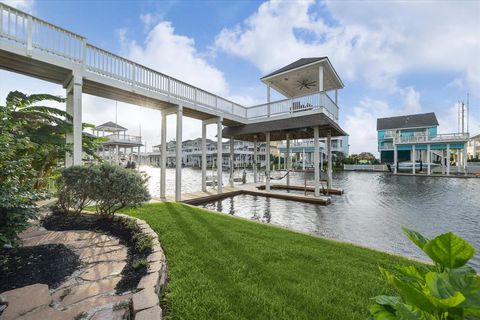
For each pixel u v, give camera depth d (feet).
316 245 12.39
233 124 41.70
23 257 9.76
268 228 15.48
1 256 9.74
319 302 7.04
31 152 18.51
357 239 17.44
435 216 24.21
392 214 25.22
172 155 187.32
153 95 25.53
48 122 22.09
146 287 7.06
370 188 46.52
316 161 33.55
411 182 57.06
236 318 6.20
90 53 20.48
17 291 7.22
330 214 25.46
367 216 24.45
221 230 14.29
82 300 6.87
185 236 12.79
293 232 14.89
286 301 7.05
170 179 69.41
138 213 18.17
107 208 15.57
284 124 35.70
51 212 16.06
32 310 6.33
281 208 28.73
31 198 9.40
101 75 21.17
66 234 12.82
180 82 28.91
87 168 14.40
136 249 10.62
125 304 6.62
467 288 2.49
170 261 9.59
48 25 17.94
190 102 30.37
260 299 7.09
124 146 93.20
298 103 35.22
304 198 32.63
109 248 10.97
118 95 24.64
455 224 21.30
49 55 17.94
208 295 7.14
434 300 2.33
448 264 2.83
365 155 133.59
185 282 7.86
